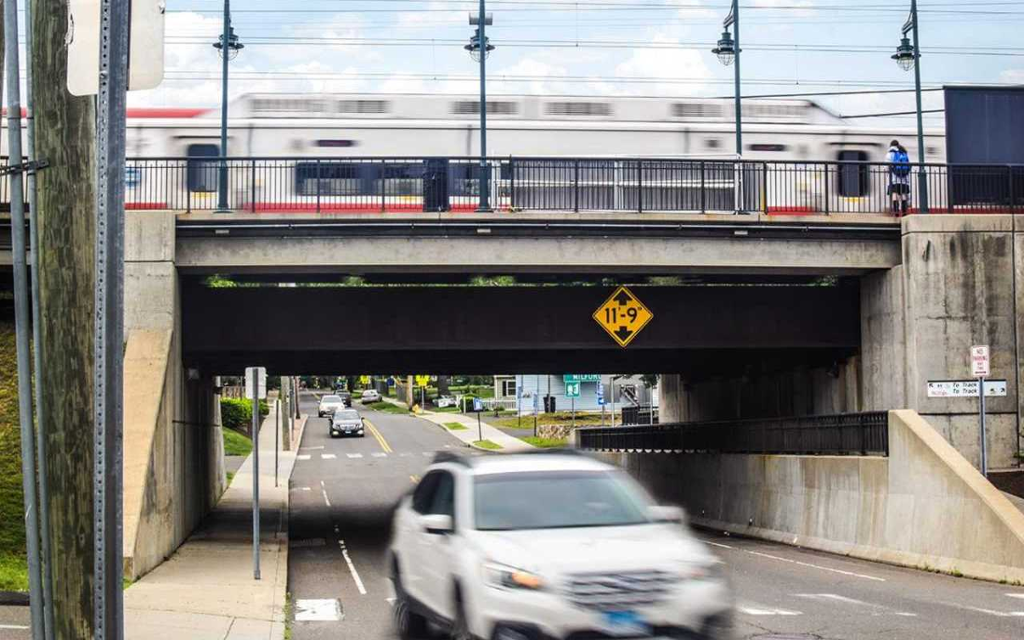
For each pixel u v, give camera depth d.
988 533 19.92
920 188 28.36
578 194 29.11
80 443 7.76
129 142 31.72
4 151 28.67
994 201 28.69
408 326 27.69
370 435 81.00
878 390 28.17
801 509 27.42
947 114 30.91
